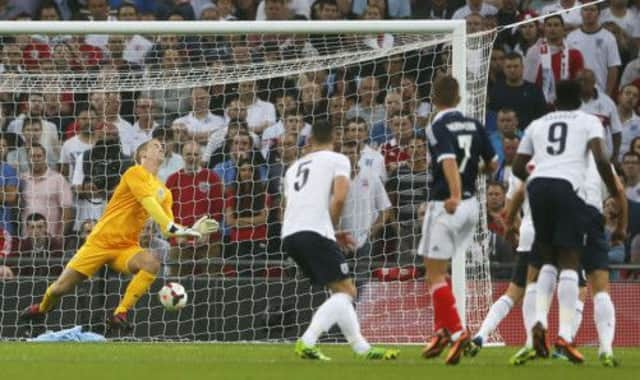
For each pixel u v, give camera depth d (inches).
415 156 2036.2
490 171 1205.7
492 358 1348.4
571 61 2295.8
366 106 2135.8
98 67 2290.8
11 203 2065.7
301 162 1257.4
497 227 1996.8
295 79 2164.1
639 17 2379.4
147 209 1681.8
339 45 2278.5
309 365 1133.1
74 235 2043.6
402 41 2194.9
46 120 2132.1
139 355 1363.2
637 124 2269.9
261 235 2009.1
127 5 2422.5
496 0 2385.6
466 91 1756.9
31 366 1122.0
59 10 2443.4
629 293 1897.1
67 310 1910.7
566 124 1196.5
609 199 2028.8
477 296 1790.1
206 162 2047.2
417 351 1513.3
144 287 1713.8
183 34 1781.5
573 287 1195.3
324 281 1232.2
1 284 1921.8
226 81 2028.8
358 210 1977.1
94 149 2068.2
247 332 1899.6
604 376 1016.2
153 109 2149.4
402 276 1897.1
